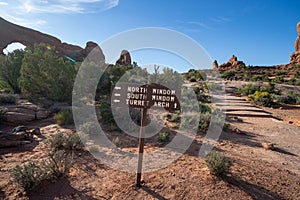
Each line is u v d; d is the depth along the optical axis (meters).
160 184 2.99
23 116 6.62
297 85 29.08
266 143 5.56
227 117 10.14
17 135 4.56
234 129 7.00
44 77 9.93
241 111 11.91
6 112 6.34
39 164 3.40
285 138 6.80
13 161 3.55
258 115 11.13
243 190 2.87
